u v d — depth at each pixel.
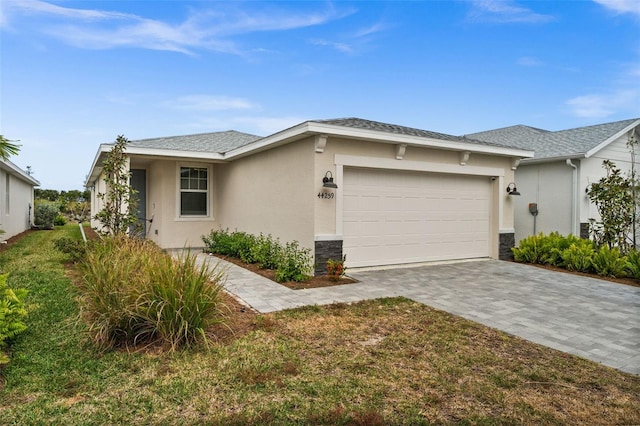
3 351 3.94
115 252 5.85
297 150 8.48
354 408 3.06
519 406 3.16
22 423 2.77
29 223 19.88
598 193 10.27
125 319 4.16
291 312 5.45
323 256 7.96
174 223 12.38
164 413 2.95
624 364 4.01
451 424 2.90
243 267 8.84
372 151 8.52
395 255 9.13
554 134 13.88
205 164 12.97
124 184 9.48
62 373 3.54
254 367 3.74
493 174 10.39
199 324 4.31
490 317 5.48
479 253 10.51
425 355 4.12
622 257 8.98
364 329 4.88
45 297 5.91
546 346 4.46
